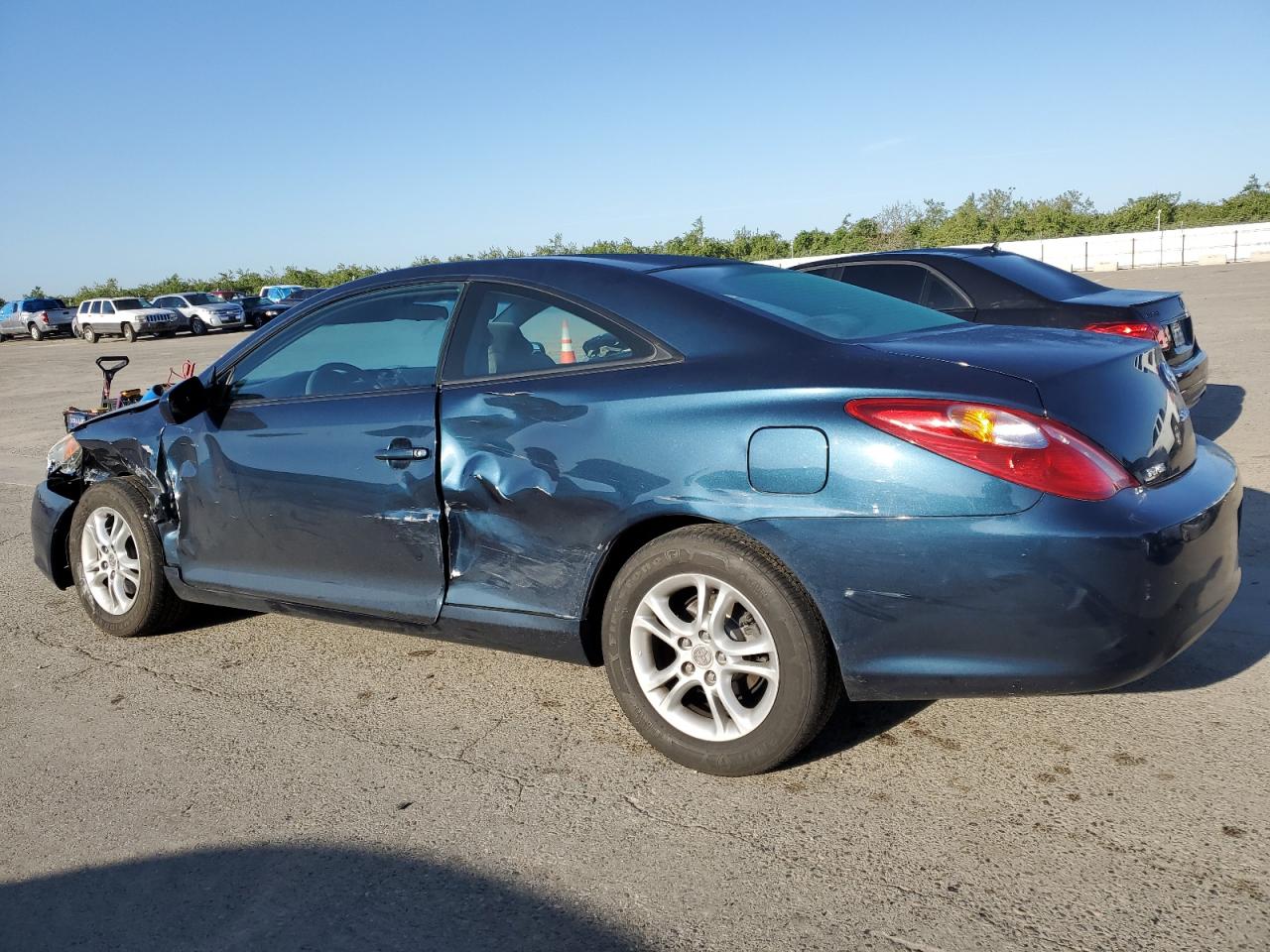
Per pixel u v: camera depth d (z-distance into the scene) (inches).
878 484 99.5
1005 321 246.8
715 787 110.7
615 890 93.2
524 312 128.1
